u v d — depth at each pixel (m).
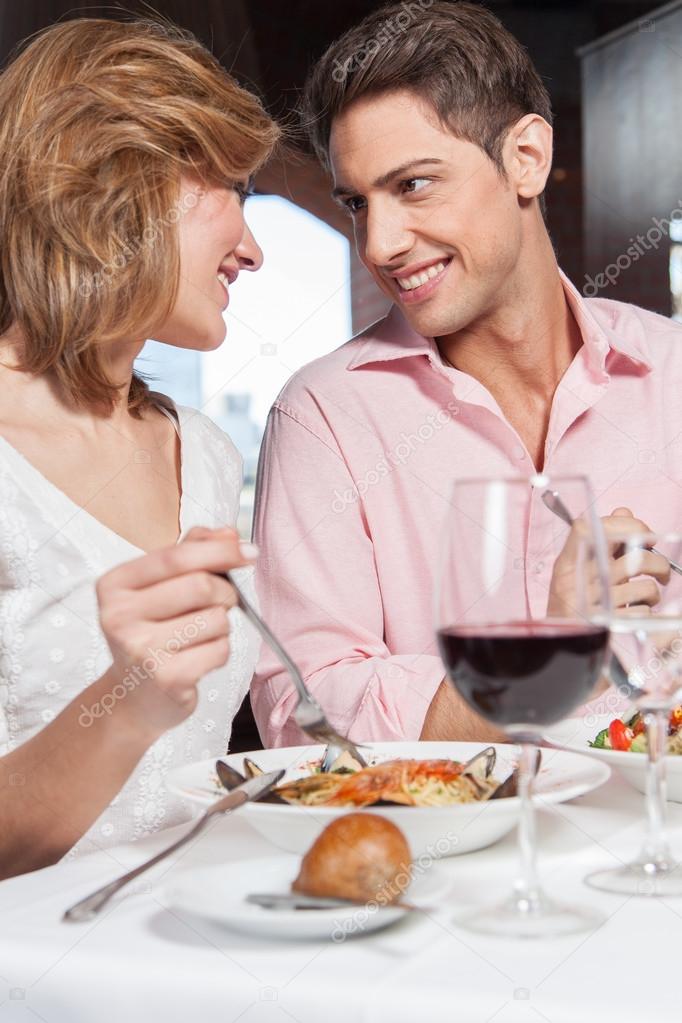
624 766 0.95
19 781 0.94
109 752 0.90
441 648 0.70
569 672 0.67
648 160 6.24
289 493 1.79
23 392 1.39
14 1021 0.64
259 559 1.78
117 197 1.30
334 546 1.76
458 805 0.77
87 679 1.32
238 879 0.72
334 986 0.59
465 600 0.69
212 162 1.36
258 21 5.31
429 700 1.45
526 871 0.71
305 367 1.91
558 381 1.82
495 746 1.03
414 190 1.59
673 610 0.78
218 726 1.44
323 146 1.69
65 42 1.34
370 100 1.58
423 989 0.58
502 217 1.63
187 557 0.81
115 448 1.44
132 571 0.82
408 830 0.78
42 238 1.30
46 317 1.31
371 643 1.68
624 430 1.80
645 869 0.77
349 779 0.83
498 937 0.65
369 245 1.63
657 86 6.18
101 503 1.40
